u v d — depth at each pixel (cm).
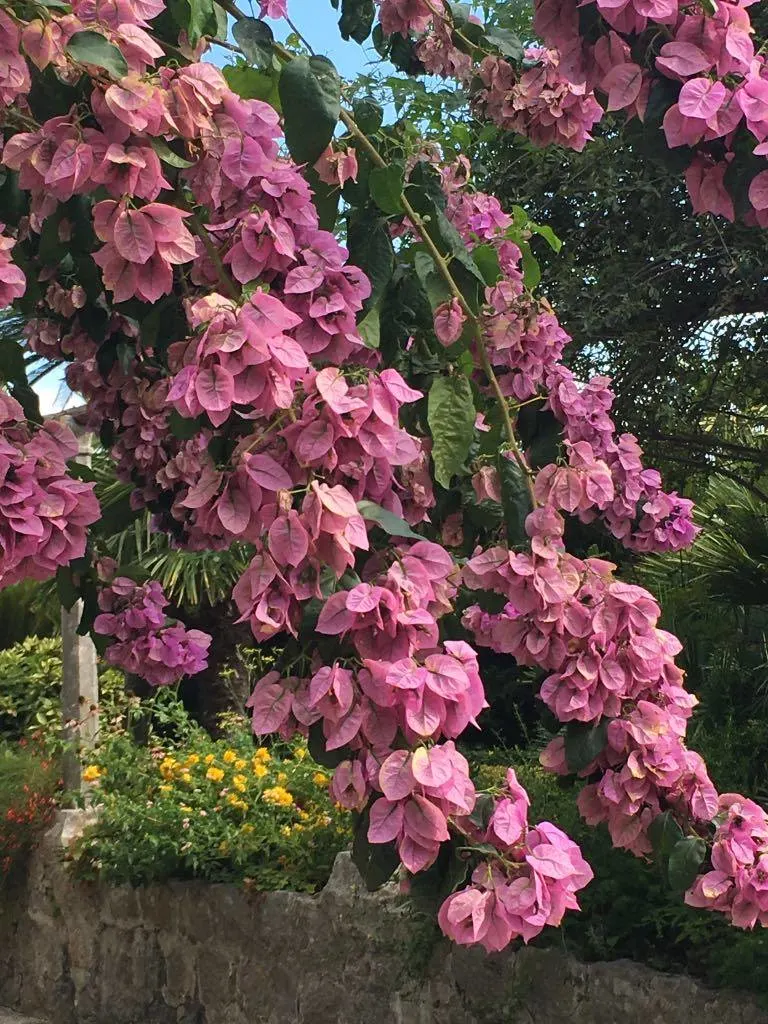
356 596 138
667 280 551
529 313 232
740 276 495
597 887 295
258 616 136
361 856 147
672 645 178
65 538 151
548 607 174
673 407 550
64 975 438
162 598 236
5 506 144
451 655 143
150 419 234
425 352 225
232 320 137
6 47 141
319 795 414
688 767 177
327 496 136
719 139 156
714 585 502
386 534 163
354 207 202
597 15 160
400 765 136
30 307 234
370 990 333
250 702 146
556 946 294
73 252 179
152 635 231
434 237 208
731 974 259
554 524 181
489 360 233
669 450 589
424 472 212
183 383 139
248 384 137
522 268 291
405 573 148
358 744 142
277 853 390
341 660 144
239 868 389
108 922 421
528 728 548
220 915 380
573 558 177
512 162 541
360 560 158
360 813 148
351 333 158
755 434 609
